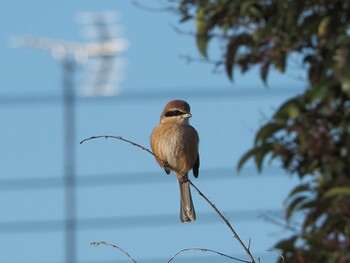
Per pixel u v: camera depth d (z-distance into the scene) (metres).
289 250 12.59
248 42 13.55
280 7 12.99
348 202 12.36
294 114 12.57
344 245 12.33
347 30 12.56
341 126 12.72
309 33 12.88
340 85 12.46
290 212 12.77
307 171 12.92
